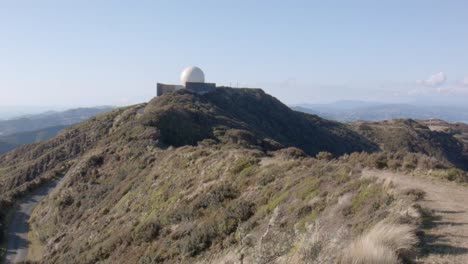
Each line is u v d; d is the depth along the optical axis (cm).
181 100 7744
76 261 2344
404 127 11944
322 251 636
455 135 14275
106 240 2400
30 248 3559
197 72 10331
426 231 811
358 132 11356
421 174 1599
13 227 4134
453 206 1019
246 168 2369
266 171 2155
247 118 8844
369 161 1909
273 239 730
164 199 2616
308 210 1309
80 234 3047
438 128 15412
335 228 963
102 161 4919
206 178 2528
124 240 2134
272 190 1770
